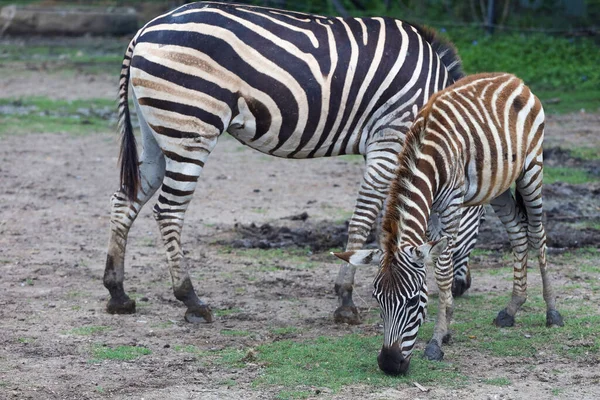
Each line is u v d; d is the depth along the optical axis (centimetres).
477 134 952
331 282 1244
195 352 962
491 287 1216
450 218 946
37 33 4294
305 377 884
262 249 1411
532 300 1152
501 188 991
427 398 830
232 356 945
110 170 1959
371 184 1065
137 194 1095
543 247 1044
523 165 1009
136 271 1289
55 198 1719
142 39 1040
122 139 1073
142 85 1032
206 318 1066
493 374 895
